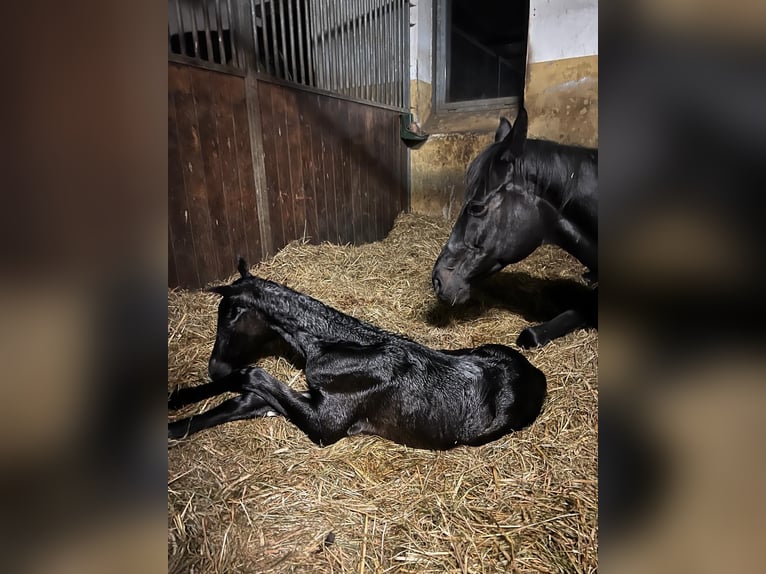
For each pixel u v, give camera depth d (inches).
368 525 50.9
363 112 165.3
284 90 131.0
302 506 53.2
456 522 51.3
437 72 211.8
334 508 53.1
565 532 49.5
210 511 51.4
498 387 66.5
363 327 70.7
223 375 72.4
